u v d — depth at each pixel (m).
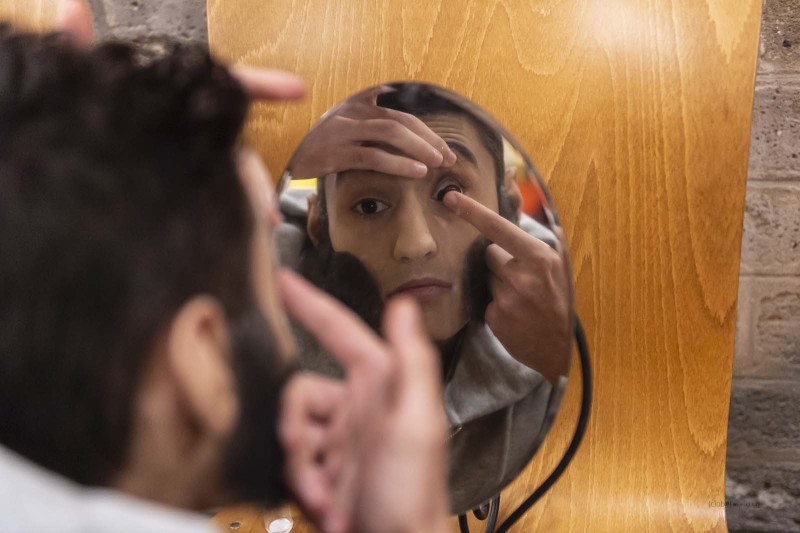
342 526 0.25
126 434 0.23
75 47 0.24
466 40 0.52
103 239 0.22
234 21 0.52
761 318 0.75
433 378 0.25
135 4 0.66
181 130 0.24
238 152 0.26
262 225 0.27
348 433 0.27
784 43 0.68
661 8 0.51
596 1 0.51
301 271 0.36
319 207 0.37
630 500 0.58
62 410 0.22
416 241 0.37
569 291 0.40
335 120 0.37
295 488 0.27
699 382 0.56
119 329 0.22
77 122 0.22
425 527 0.23
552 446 0.58
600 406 0.58
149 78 0.24
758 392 0.77
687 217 0.54
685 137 0.53
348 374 0.28
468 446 0.39
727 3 0.50
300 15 0.52
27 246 0.21
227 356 0.25
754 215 0.73
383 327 0.37
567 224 0.55
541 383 0.40
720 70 0.52
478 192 0.38
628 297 0.56
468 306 0.38
